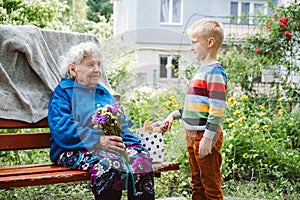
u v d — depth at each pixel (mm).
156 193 4145
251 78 7078
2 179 2771
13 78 3385
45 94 3465
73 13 12961
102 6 18812
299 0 7508
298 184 4430
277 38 7160
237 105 5812
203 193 3299
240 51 7535
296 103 6738
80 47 3201
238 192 4098
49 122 3186
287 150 4953
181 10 12141
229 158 4727
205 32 3137
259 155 4754
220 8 12820
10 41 3365
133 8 12164
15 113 3301
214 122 3031
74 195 3955
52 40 3631
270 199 4000
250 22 12039
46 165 3201
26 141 3314
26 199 3812
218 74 3055
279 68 7133
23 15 7027
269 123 5562
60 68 3371
